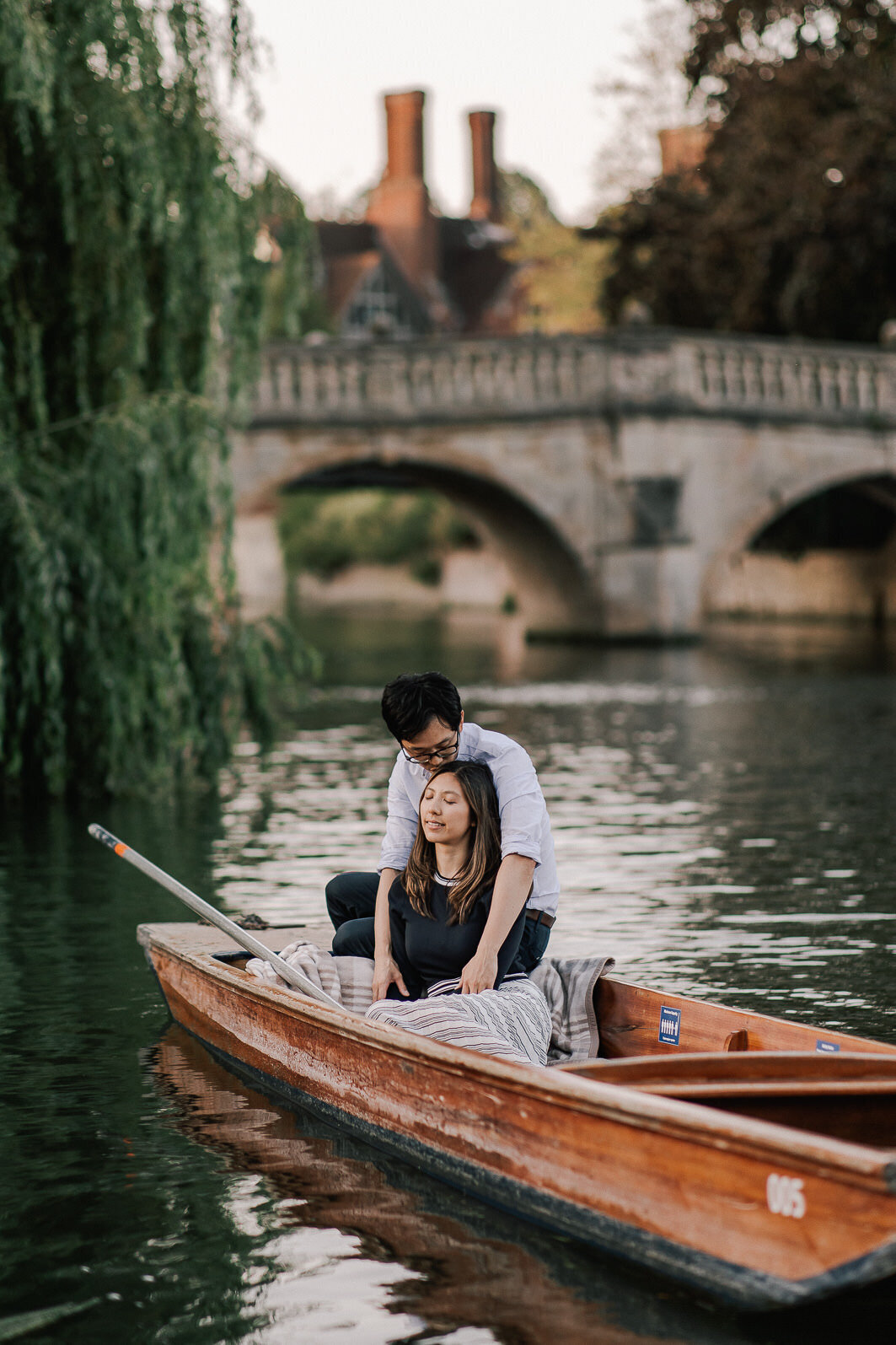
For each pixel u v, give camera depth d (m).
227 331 12.63
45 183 11.55
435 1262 4.39
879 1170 3.68
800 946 7.89
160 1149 5.28
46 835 11.11
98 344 11.77
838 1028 6.49
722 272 31.72
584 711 18.92
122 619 11.75
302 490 32.12
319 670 13.40
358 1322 4.07
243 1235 4.58
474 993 5.49
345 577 58.50
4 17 10.54
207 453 11.93
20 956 7.93
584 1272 4.32
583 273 48.22
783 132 29.91
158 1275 4.34
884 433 29.02
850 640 30.64
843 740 16.02
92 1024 6.78
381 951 5.87
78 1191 4.92
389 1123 5.20
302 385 26.00
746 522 28.23
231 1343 3.97
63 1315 4.12
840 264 30.02
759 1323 4.06
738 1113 4.56
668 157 36.31
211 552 12.52
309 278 13.33
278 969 6.06
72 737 11.95
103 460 11.45
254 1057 6.03
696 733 16.81
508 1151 4.70
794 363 28.44
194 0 11.85
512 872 5.60
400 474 29.62
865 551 34.28
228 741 13.01
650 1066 4.78
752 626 36.03
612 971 7.43
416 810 5.99
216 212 12.05
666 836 11.00
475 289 72.62
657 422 27.36
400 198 69.31
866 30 28.61
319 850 10.56
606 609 28.31
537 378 27.36
